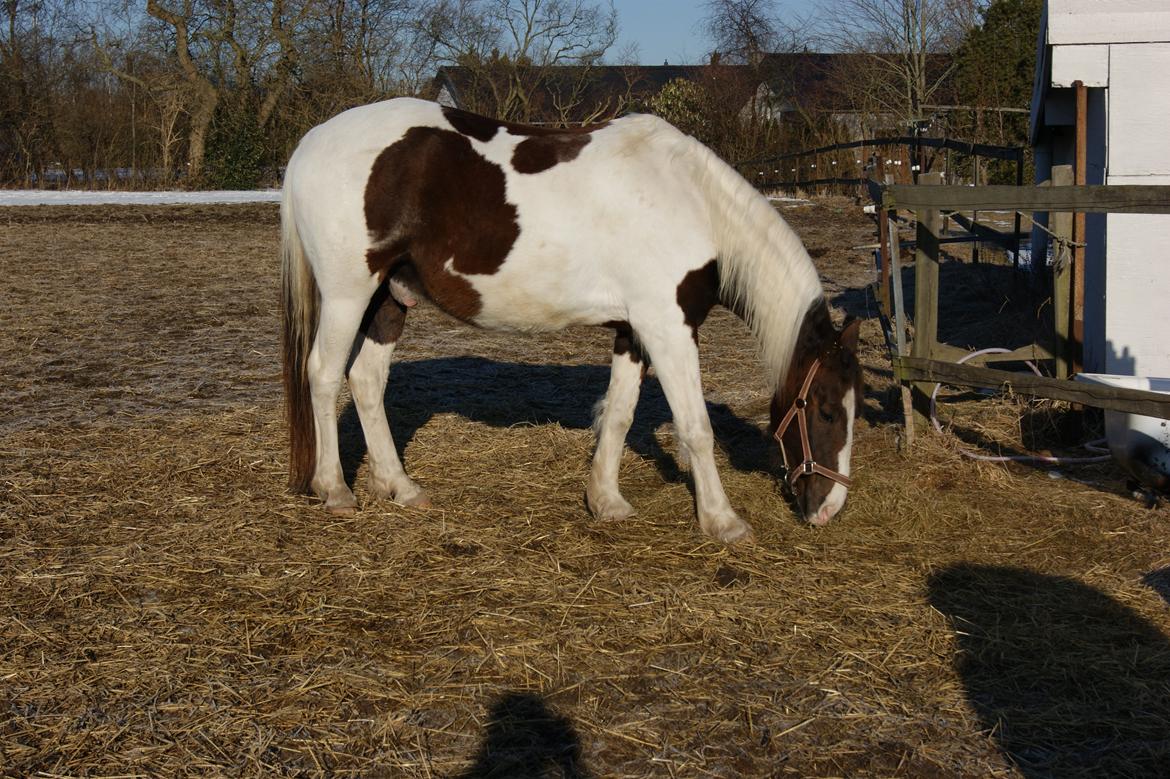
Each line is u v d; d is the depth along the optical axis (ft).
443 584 11.93
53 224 55.83
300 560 12.51
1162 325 18.89
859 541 13.48
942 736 9.18
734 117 88.43
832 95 103.40
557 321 13.79
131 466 15.90
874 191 19.70
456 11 104.42
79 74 91.45
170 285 36.68
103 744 8.74
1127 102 19.04
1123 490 15.47
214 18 89.92
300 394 14.37
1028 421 18.11
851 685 9.98
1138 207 13.47
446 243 13.33
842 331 12.57
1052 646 10.72
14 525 13.41
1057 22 19.11
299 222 13.79
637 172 13.03
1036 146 30.78
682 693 9.79
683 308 13.10
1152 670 10.27
